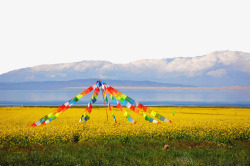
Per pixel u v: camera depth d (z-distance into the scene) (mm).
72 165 9328
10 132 14312
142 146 12664
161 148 12156
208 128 15789
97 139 13883
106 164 9250
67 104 17438
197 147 12398
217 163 9289
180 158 9867
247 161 9312
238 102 108312
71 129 15195
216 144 13445
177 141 14031
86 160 9633
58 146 12453
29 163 9289
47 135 13852
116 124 17844
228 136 14375
